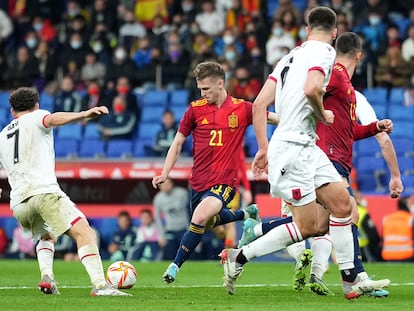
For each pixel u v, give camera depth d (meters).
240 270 27.45
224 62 68.88
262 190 54.50
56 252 57.97
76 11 84.12
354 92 27.81
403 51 72.62
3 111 74.31
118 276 30.50
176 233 55.75
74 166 58.41
